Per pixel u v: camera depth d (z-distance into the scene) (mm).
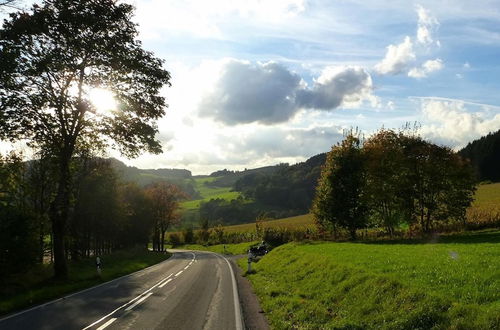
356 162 42625
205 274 26969
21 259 21297
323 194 44156
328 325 10906
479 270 12539
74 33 23828
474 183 38438
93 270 29844
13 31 22188
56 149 27234
